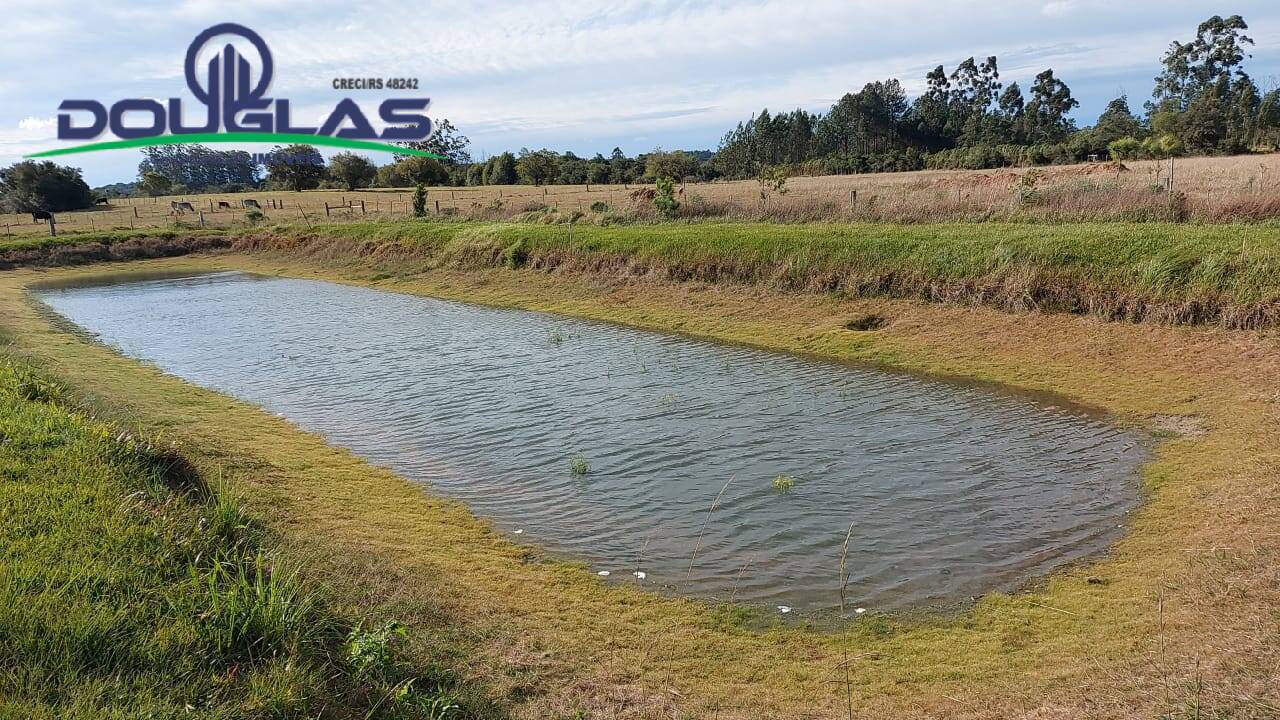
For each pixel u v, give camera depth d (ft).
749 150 316.19
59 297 93.66
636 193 128.36
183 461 25.55
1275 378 35.88
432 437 35.96
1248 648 16.05
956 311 51.83
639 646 18.65
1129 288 46.14
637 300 67.77
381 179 293.23
